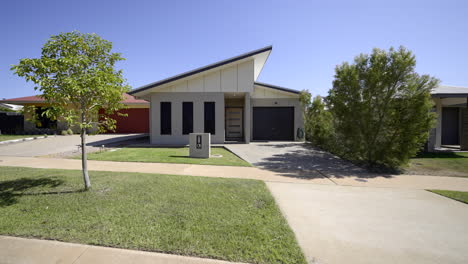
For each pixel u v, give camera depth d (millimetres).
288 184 5750
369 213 3896
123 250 2635
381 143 7773
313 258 2564
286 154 10703
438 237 3104
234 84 14227
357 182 6043
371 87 7758
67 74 4438
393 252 2725
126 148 12547
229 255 2551
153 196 4461
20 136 18422
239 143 14531
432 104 7309
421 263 2525
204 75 14172
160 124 14164
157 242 2775
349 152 9070
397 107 7574
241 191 4895
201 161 8703
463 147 12156
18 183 5305
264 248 2707
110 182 5457
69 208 3812
